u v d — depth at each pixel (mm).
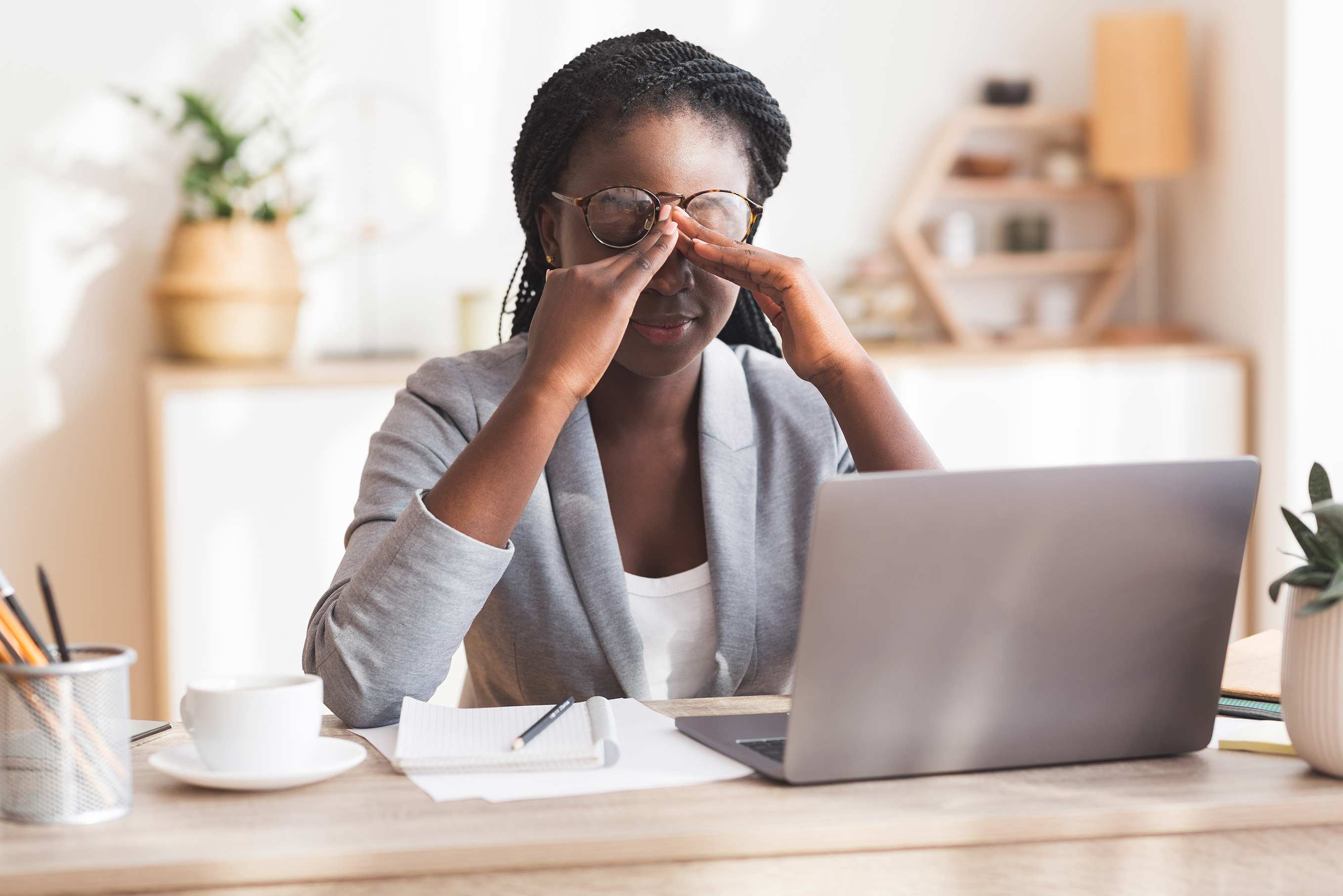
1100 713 874
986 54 3088
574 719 951
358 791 811
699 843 720
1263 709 1034
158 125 2715
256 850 696
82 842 715
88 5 2678
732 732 929
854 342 1186
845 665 807
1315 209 2812
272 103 2770
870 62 3035
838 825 734
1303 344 2838
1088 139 3119
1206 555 871
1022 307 3201
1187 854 777
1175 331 3064
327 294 2832
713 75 1167
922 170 3076
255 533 2494
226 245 2541
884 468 1150
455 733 916
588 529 1220
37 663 778
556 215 1246
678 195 1157
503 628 1236
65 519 2734
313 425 2506
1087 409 2854
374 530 1137
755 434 1304
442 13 2842
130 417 2748
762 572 1261
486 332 2758
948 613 824
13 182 2668
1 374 2686
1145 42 2908
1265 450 2908
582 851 709
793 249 3037
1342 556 840
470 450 1016
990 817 752
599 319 1041
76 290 2709
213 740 812
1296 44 2785
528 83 2891
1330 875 791
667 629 1231
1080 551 842
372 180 2840
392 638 985
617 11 2918
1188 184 3172
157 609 2465
